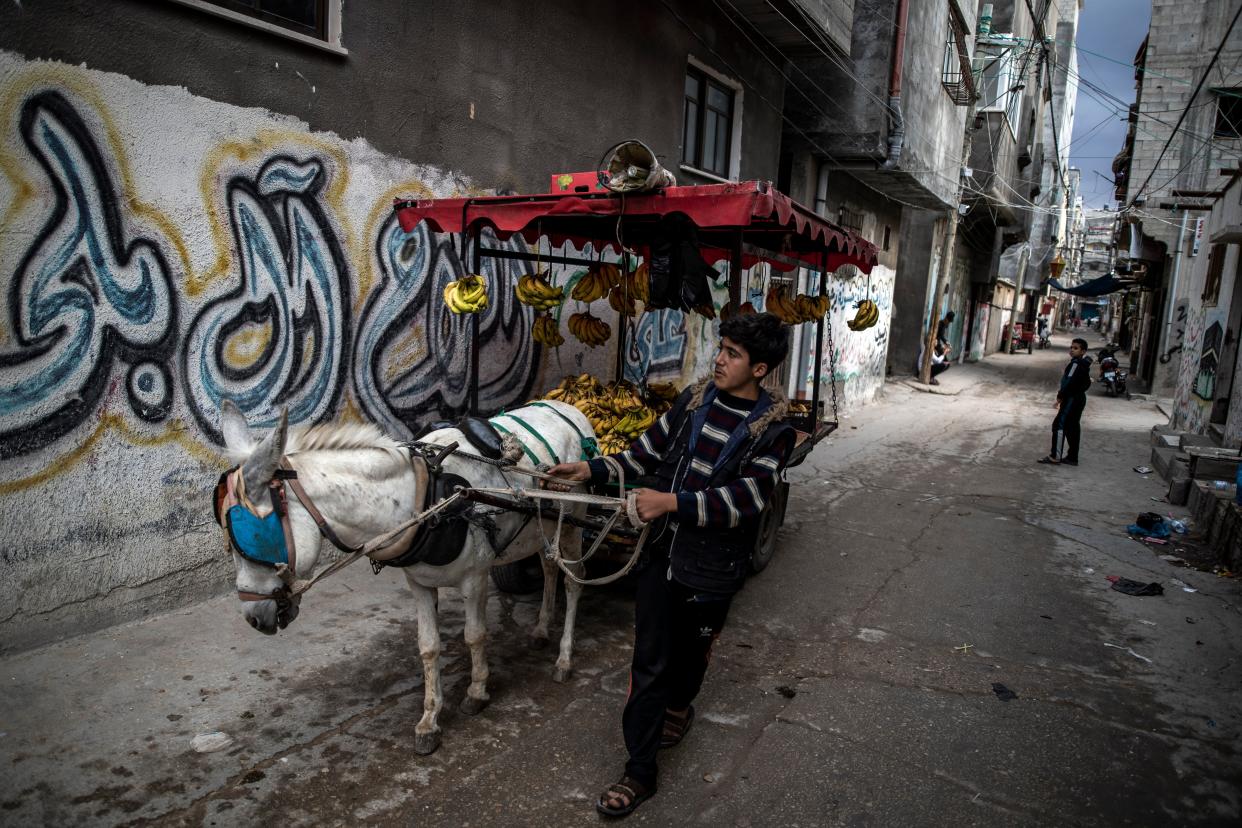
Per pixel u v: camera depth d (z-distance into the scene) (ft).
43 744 10.52
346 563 9.50
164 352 13.82
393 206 17.01
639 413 16.51
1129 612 17.88
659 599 9.72
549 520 12.47
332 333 16.74
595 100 24.17
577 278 24.54
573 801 10.26
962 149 57.88
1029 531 24.47
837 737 12.09
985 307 106.83
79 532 13.03
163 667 12.71
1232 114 56.90
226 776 10.25
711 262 19.35
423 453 10.66
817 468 32.48
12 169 11.64
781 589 18.52
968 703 13.34
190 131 13.73
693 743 11.78
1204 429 37.37
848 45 36.01
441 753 11.09
